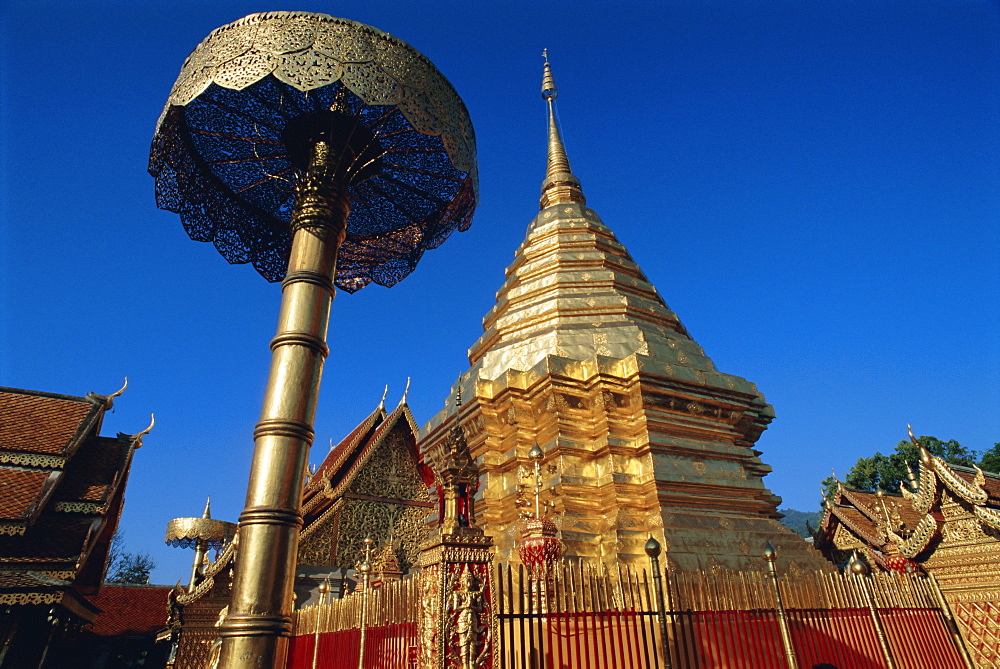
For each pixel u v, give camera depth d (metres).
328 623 10.05
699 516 12.77
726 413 14.98
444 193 11.43
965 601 12.25
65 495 16.56
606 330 15.61
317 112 9.54
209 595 24.17
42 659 16.84
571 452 13.48
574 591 7.80
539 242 20.27
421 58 8.55
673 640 8.11
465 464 7.59
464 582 6.79
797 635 9.10
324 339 7.90
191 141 9.98
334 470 26.98
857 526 22.98
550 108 26.59
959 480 12.66
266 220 11.35
